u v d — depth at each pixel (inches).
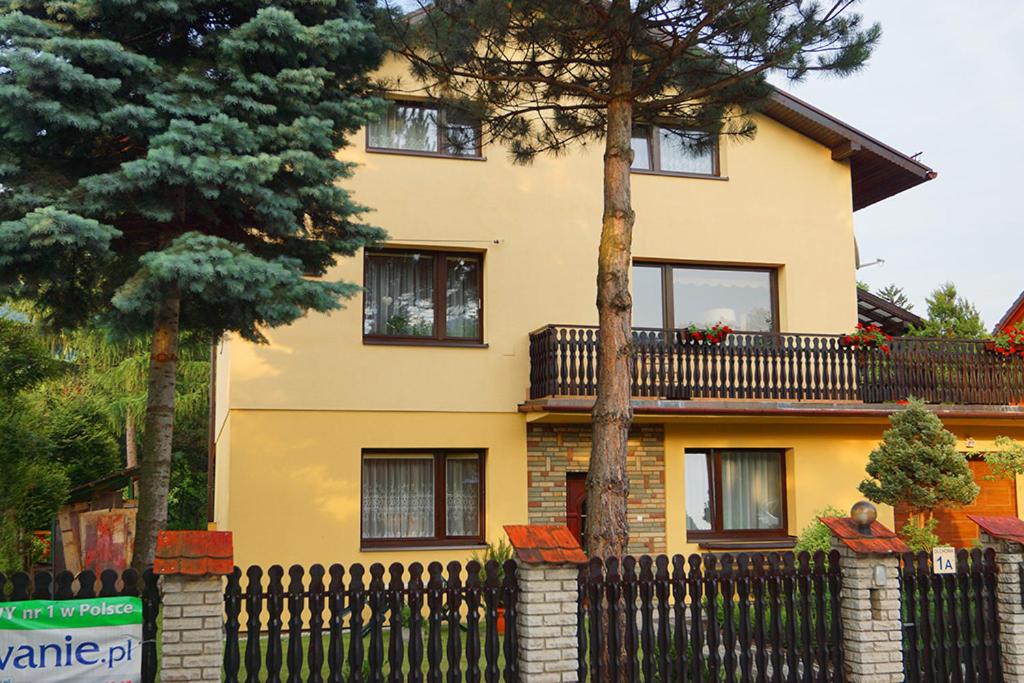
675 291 593.9
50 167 314.8
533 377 538.9
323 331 515.8
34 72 283.3
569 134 435.5
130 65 304.2
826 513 521.7
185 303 356.2
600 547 344.2
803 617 300.5
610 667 279.4
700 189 595.5
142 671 246.5
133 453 1072.8
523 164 435.2
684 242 588.1
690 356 559.2
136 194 307.7
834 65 358.6
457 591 271.9
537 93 439.5
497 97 394.6
